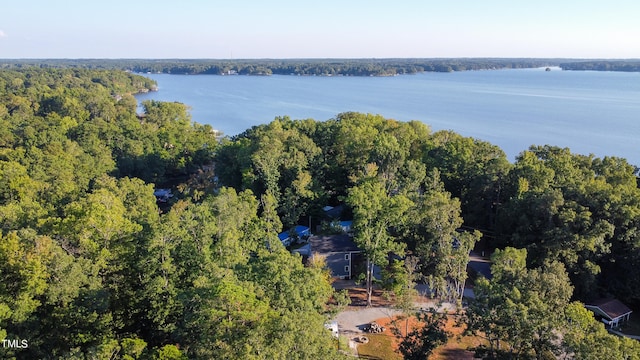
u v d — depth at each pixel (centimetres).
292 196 6531
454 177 6862
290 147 7288
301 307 3088
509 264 3844
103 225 3519
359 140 7406
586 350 2666
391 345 4094
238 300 2527
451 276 4809
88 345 3014
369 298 4797
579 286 4781
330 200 7650
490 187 6303
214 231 3962
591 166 6769
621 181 6003
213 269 3316
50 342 2969
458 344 4041
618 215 4903
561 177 5978
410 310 4031
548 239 4909
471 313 3353
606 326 4503
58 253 3073
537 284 3281
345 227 6456
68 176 6862
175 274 3466
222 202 4653
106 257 3397
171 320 3356
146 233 3581
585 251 4766
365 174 6562
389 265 5375
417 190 6212
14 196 5791
